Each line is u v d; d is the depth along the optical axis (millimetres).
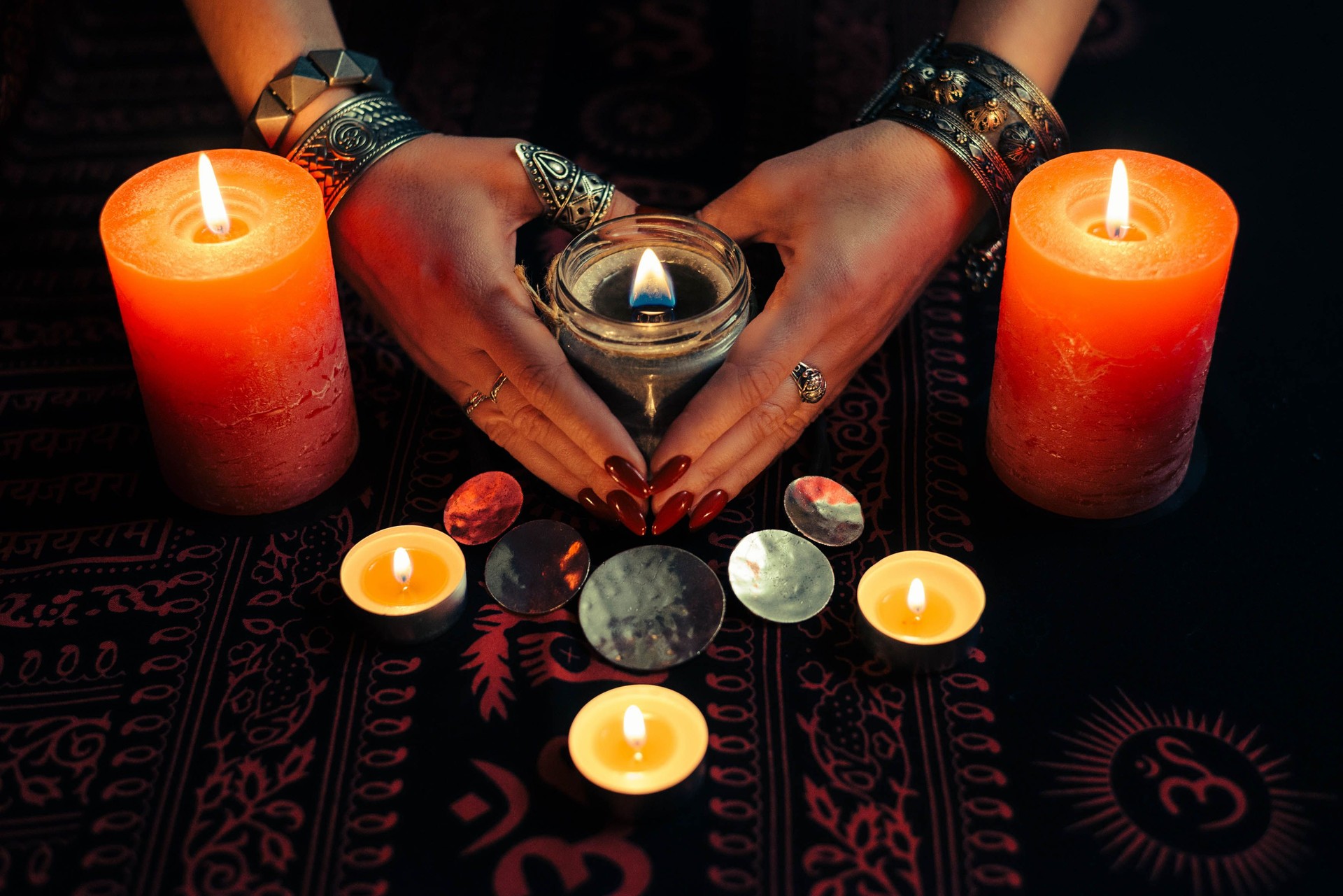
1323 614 626
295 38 709
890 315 682
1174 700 605
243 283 604
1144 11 889
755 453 655
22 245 770
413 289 660
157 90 854
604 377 634
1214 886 562
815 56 870
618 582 630
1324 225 763
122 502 669
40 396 706
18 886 566
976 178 680
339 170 674
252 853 572
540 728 601
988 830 576
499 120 831
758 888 563
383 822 579
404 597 629
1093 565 645
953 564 627
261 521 663
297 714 606
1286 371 703
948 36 723
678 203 784
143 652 623
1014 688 611
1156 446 638
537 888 563
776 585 635
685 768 582
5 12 828
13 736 600
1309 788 583
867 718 604
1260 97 833
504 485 664
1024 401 643
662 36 884
